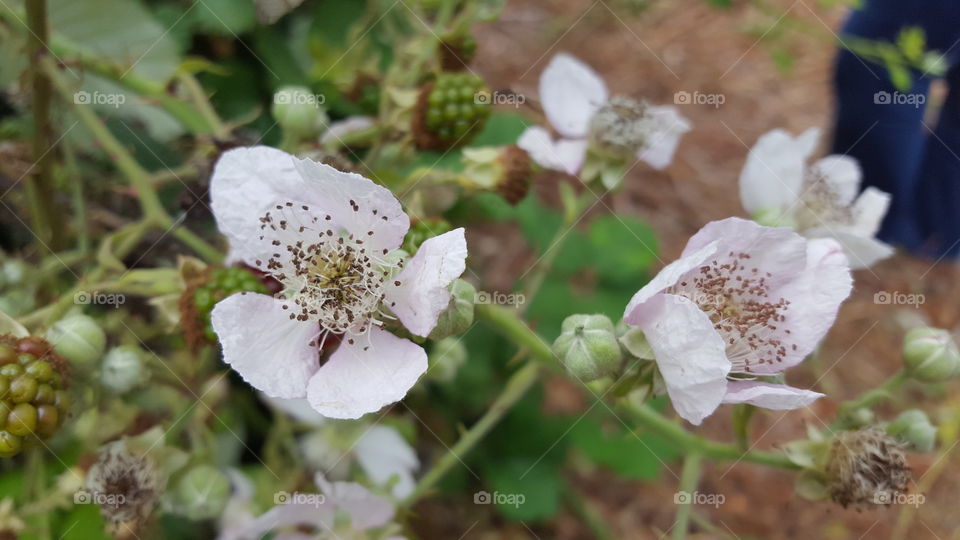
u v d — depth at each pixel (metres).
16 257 0.19
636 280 0.24
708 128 0.36
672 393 0.14
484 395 0.24
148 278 0.16
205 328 0.15
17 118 0.20
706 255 0.14
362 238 0.15
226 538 0.18
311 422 0.19
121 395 0.16
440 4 0.19
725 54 0.38
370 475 0.19
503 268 0.31
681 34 0.39
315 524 0.18
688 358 0.14
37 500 0.17
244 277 0.15
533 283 0.19
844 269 0.15
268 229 0.15
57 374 0.15
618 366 0.15
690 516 0.17
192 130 0.19
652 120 0.19
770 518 0.28
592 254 0.24
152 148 0.21
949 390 0.29
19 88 0.19
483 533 0.27
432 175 0.18
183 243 0.20
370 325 0.15
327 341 0.15
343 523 0.18
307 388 0.14
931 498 0.29
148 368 0.17
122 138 0.21
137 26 0.21
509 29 0.36
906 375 0.17
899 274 0.34
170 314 0.16
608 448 0.24
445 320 0.14
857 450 0.16
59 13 0.20
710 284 0.15
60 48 0.18
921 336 0.17
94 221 0.21
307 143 0.18
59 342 0.15
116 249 0.18
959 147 0.28
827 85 0.37
